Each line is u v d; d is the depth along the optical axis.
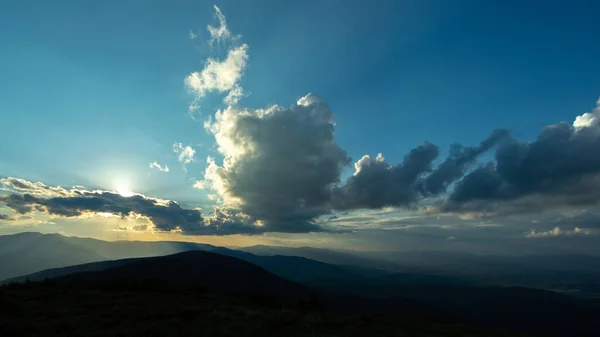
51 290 41.41
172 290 50.94
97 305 34.19
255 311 34.72
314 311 39.31
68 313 29.53
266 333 25.25
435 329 30.86
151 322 27.53
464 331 31.36
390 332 27.41
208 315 30.70
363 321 31.61
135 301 37.44
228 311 33.53
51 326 24.88
